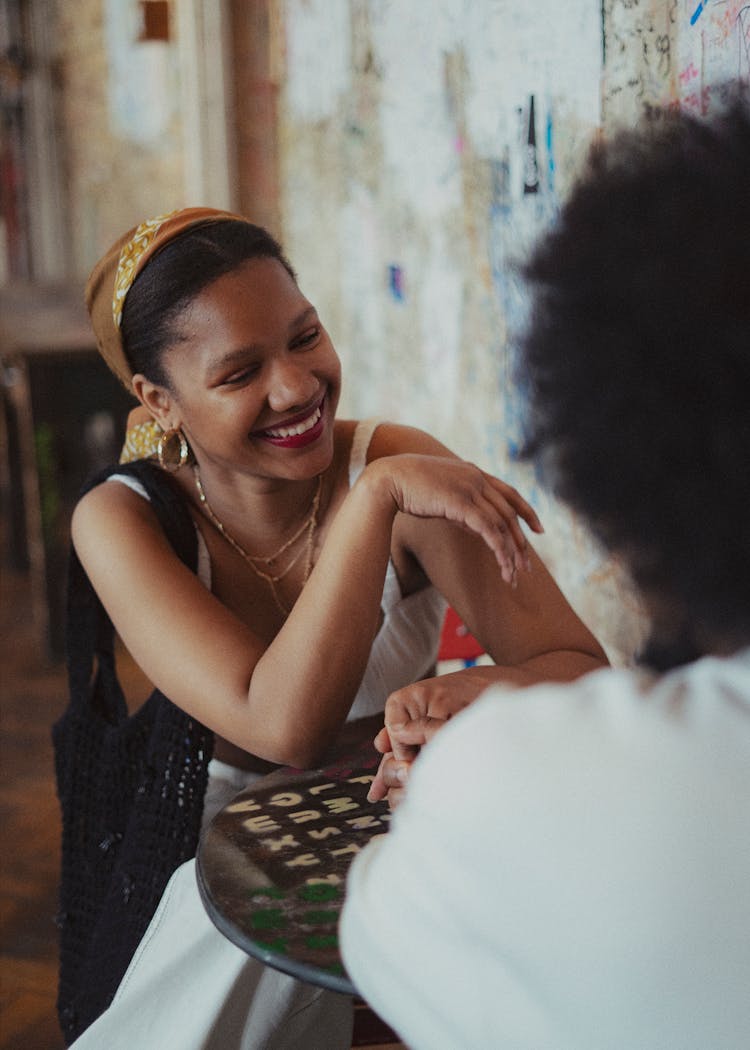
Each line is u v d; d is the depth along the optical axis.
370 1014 1.41
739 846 0.60
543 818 0.63
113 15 5.74
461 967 0.66
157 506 1.55
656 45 1.56
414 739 1.19
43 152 6.37
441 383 2.53
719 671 0.67
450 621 2.10
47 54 6.23
